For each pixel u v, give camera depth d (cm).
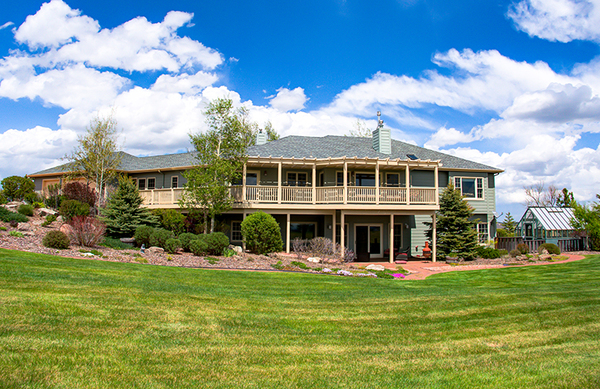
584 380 429
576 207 2833
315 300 827
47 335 477
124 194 1811
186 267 1238
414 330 635
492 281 1321
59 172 2842
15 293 634
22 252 1055
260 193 1986
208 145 1864
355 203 1967
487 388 407
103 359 428
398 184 2338
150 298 707
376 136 2494
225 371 426
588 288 1070
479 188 2578
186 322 595
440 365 475
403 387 407
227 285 934
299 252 1798
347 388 401
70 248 1279
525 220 3234
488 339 591
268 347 518
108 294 699
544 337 602
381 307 787
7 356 407
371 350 529
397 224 2359
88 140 2328
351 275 1412
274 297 830
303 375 429
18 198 2408
